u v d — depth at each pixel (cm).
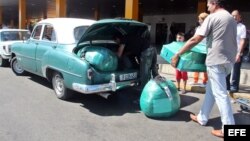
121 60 654
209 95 518
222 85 469
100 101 668
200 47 553
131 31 674
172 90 564
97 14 3045
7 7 3188
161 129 509
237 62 714
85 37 618
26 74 934
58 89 679
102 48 615
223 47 458
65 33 677
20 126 508
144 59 643
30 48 776
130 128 511
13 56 934
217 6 467
